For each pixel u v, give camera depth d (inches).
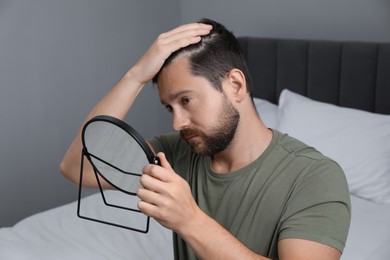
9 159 111.3
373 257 68.5
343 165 87.5
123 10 124.1
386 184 84.4
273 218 35.6
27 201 115.6
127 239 75.1
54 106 116.3
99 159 34.0
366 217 79.0
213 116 35.7
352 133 89.0
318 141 90.9
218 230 31.6
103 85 124.3
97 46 121.0
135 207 85.6
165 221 31.0
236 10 120.8
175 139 45.1
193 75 35.3
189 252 40.6
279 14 113.6
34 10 109.2
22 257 71.1
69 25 115.2
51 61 113.9
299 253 32.4
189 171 42.1
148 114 135.3
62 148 119.6
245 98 37.2
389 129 87.7
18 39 108.0
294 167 36.2
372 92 98.0
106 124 32.1
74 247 73.2
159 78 37.2
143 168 31.5
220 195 38.6
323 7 106.5
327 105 95.8
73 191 123.3
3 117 108.9
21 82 110.1
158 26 131.5
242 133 37.2
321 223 33.2
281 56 108.8
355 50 98.4
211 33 37.0
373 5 99.9
